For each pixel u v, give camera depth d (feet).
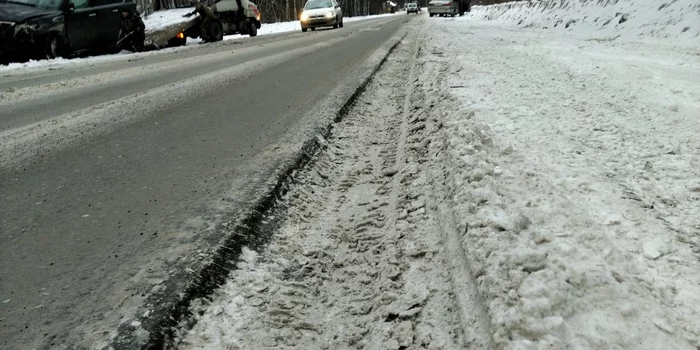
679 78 15.69
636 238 6.37
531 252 5.37
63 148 13.00
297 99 17.83
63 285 6.15
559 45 28.37
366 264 7.04
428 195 8.73
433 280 6.29
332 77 22.56
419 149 11.42
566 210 6.72
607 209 7.19
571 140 10.32
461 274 6.08
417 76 20.98
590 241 5.91
